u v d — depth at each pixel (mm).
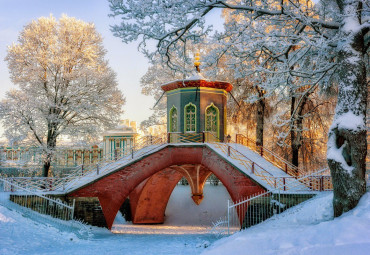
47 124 30422
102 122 33094
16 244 13312
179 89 24312
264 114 28797
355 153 11938
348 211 11773
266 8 14867
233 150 21219
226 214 31453
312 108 26859
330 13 14781
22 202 18688
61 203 19016
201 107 23828
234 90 29016
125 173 21469
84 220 20578
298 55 16594
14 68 32094
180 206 32875
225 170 19906
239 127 33844
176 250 14195
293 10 14609
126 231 22953
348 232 9242
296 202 16578
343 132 12141
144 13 14453
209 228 26016
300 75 14805
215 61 16562
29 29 32062
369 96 19484
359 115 12180
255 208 17656
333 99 25859
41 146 29391
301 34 13547
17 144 30516
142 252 13867
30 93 30969
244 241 11305
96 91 32531
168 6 14180
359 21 12742
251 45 14062
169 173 29000
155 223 30344
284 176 19031
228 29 15430
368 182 13695
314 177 17719
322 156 29203
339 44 12852
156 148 22047
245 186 18672
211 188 35438
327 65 14031
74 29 33031
